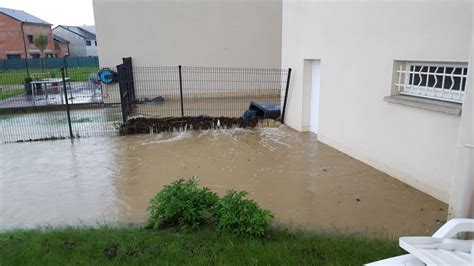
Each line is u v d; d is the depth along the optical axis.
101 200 4.86
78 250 3.19
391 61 5.27
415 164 4.98
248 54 14.23
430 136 4.67
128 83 11.14
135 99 12.73
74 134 8.48
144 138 8.12
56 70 27.62
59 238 3.46
